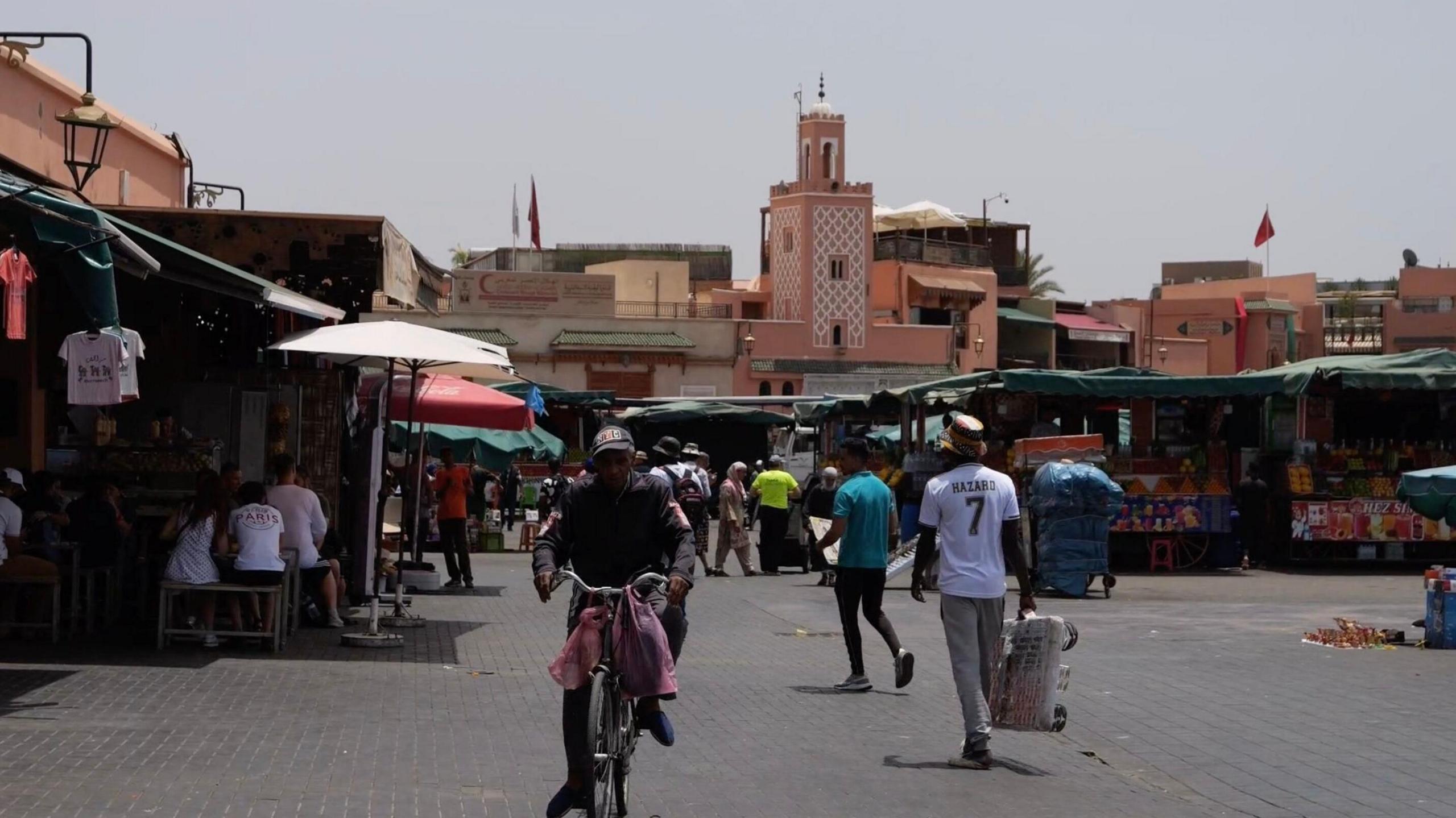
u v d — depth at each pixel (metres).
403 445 31.06
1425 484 15.73
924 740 10.12
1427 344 80.00
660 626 7.29
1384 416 28.38
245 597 14.46
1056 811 8.00
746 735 10.21
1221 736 10.28
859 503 12.16
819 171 68.31
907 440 28.77
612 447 7.45
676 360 63.81
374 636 14.35
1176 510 26.12
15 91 17.58
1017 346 75.62
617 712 7.28
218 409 17.44
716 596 21.94
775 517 26.39
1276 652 14.94
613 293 63.47
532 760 9.01
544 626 16.91
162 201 24.03
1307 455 27.09
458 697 11.37
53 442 17.17
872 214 67.75
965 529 9.20
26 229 9.74
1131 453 26.48
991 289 72.94
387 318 60.88
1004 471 25.39
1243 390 26.02
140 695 10.91
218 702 10.74
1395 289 96.31
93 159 17.12
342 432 18.47
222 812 7.44
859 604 12.43
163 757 8.70
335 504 18.05
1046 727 9.15
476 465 34.78
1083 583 21.70
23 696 10.70
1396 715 11.12
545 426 45.66
